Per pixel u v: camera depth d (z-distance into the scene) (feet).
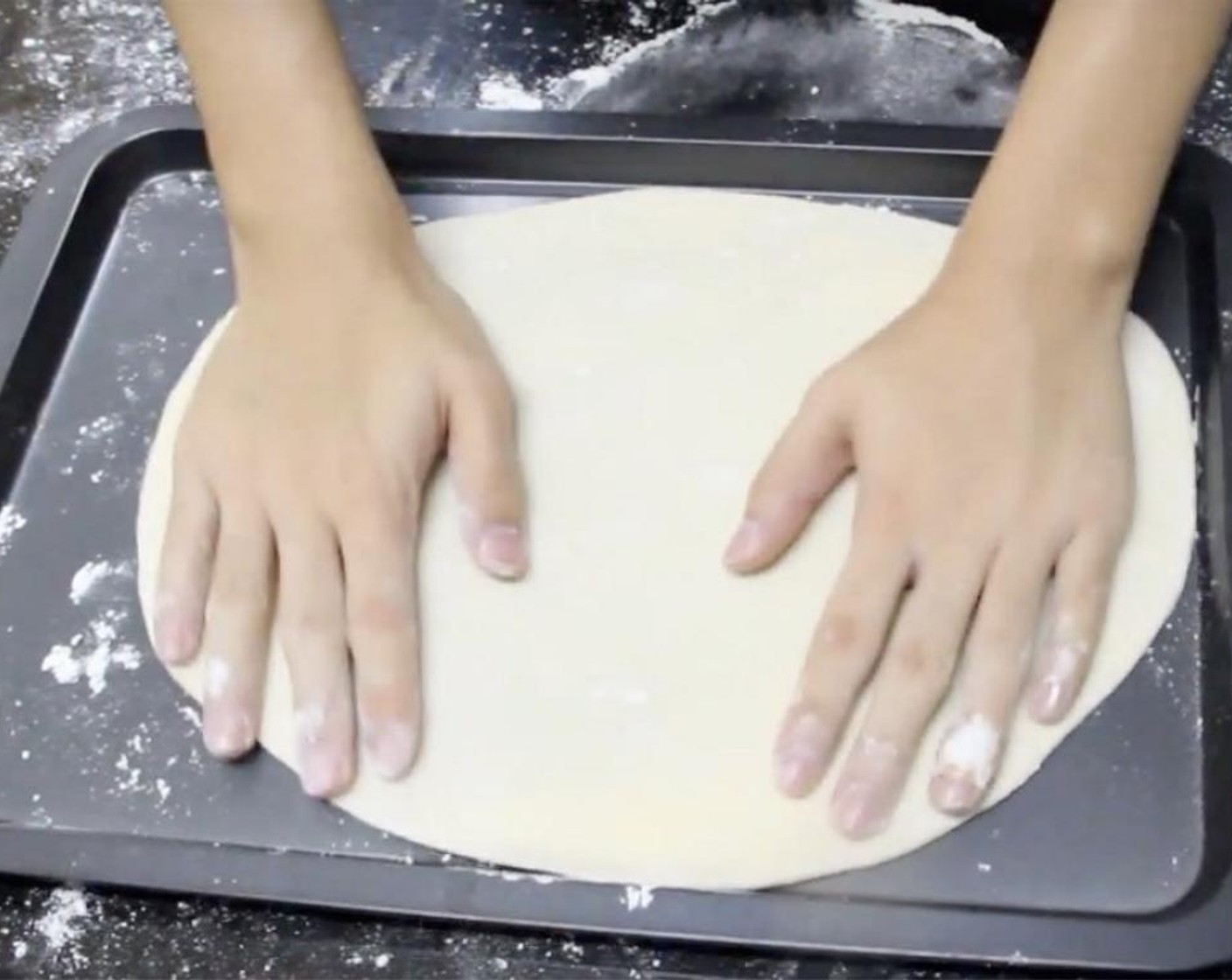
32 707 2.10
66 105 2.79
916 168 2.49
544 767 1.95
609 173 2.55
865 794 1.86
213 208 2.59
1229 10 2.12
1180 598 2.07
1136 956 1.75
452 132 2.53
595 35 2.77
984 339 2.08
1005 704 1.91
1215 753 1.95
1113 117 2.10
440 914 1.83
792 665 2.01
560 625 2.06
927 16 2.73
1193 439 2.20
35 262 2.48
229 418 2.16
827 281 2.38
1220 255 2.34
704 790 1.92
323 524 2.06
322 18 2.33
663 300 2.37
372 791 1.95
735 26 2.75
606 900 1.84
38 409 2.38
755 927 1.80
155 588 2.16
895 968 1.81
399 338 2.15
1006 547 1.97
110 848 1.91
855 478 2.12
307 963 1.88
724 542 2.12
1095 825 1.91
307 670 1.98
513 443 2.19
